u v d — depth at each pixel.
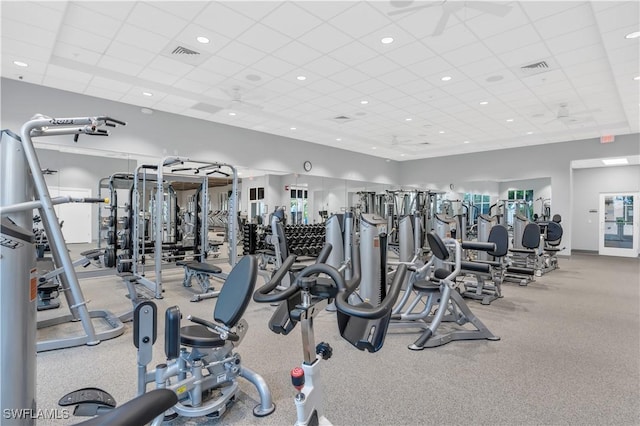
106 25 3.76
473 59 4.54
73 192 6.46
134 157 6.88
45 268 4.87
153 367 2.70
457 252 3.34
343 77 5.15
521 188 11.10
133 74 5.13
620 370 2.67
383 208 10.11
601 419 2.04
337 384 2.44
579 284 5.98
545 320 3.94
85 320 3.10
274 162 8.98
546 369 2.69
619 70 4.71
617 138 8.84
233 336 2.05
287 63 4.69
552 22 3.65
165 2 3.33
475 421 2.01
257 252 7.61
